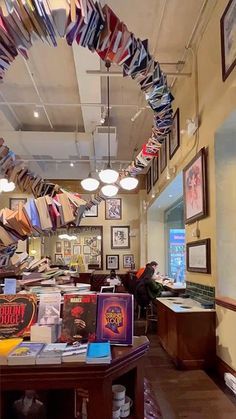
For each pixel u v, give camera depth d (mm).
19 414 1766
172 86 6777
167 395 3639
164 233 12086
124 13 4844
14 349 1704
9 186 3977
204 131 5023
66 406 1836
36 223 1711
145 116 8281
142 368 1894
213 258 4656
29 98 7426
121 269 13250
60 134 8367
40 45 5410
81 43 1522
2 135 8273
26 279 4078
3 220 1705
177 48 5578
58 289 3350
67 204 1773
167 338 5184
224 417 3119
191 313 4566
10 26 1325
